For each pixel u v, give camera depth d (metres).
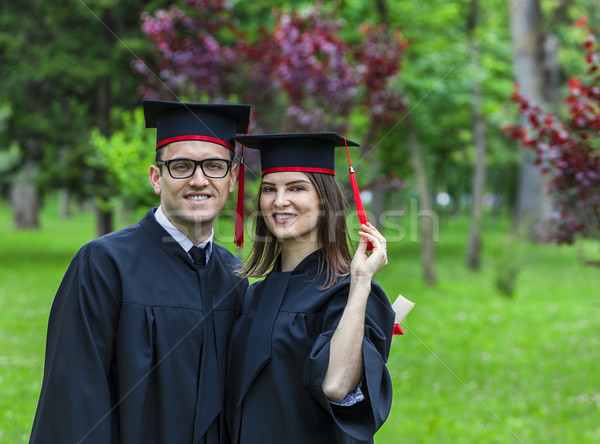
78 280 2.14
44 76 13.18
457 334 7.73
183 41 6.89
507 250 11.34
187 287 2.25
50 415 2.04
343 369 2.04
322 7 6.93
